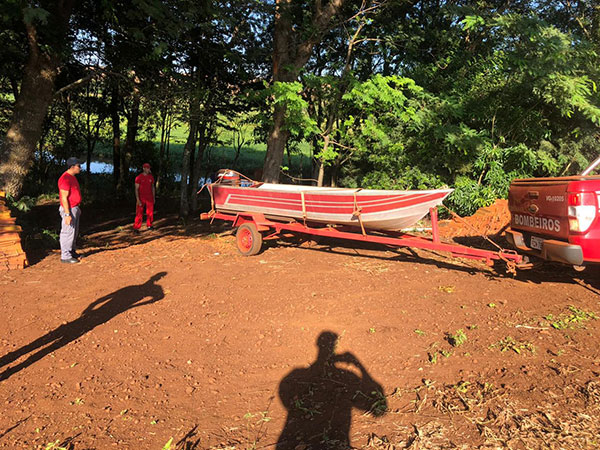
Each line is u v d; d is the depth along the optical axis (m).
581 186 4.96
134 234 11.00
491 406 3.18
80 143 20.77
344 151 14.36
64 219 7.33
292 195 7.48
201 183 21.00
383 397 3.39
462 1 14.12
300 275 6.61
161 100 10.76
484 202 10.81
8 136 8.70
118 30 9.88
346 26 13.00
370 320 4.86
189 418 3.22
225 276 6.61
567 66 10.34
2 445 2.92
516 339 4.32
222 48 11.78
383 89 10.30
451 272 6.77
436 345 4.24
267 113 11.55
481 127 12.20
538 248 5.73
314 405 3.34
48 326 4.80
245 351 4.25
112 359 4.07
